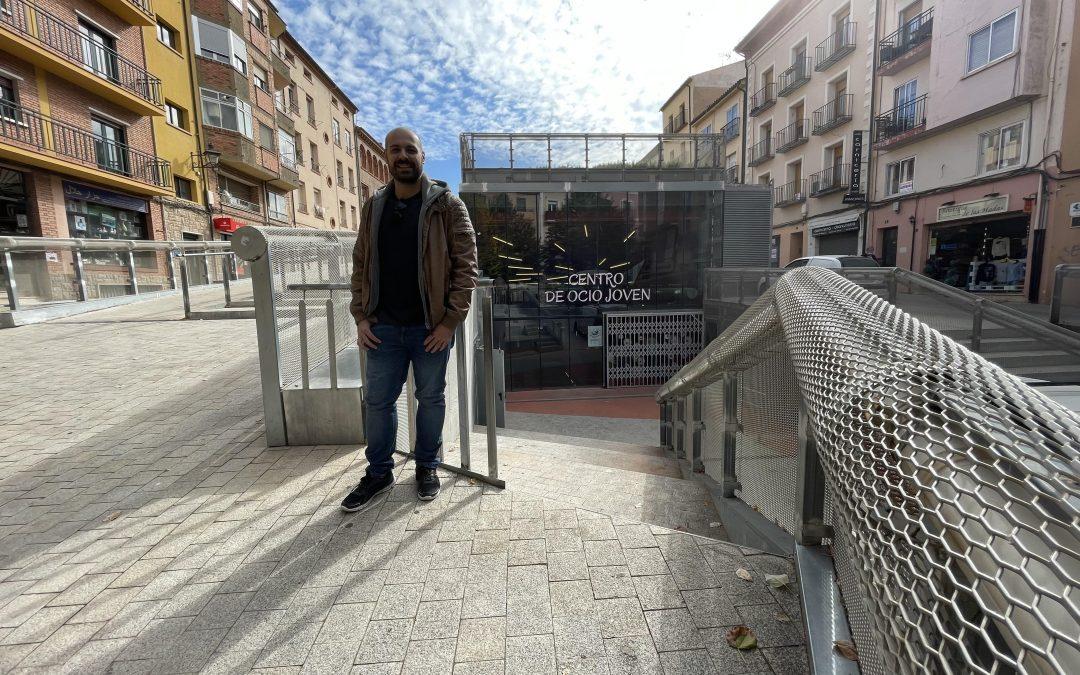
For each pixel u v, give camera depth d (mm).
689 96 36625
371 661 1462
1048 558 399
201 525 2246
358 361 3744
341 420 3162
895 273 6969
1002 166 14727
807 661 1269
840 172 21656
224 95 22219
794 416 2043
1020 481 467
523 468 3492
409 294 2334
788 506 2117
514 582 1789
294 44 31016
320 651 1507
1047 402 625
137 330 8148
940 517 513
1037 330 5520
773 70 26812
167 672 1446
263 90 25359
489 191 11812
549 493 2869
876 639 655
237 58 22734
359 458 2967
